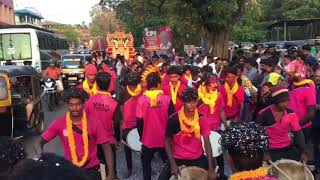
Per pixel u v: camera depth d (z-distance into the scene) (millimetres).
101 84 3441
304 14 25422
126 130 4164
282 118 2846
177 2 11312
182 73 4828
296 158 2908
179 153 2828
